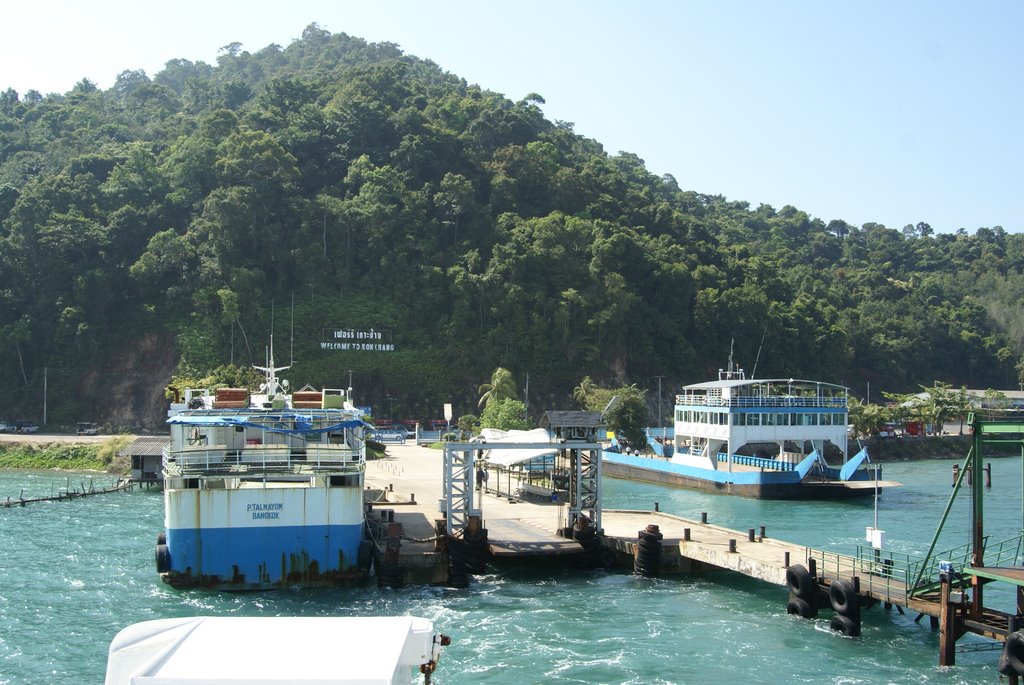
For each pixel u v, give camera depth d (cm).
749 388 8669
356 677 1645
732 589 4456
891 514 6944
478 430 11325
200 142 15225
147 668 1681
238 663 1698
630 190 19188
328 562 4341
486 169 17062
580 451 5109
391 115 17212
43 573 4659
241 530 4266
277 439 4925
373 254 14525
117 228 13750
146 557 5056
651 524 5119
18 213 13212
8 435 11394
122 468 9281
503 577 4681
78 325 12912
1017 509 7281
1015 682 3005
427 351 13950
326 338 13650
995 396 14462
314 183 15725
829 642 3638
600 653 3497
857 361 17925
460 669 3312
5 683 3159
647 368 15188
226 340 13050
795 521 6581
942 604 3353
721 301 16050
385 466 8762
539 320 14325
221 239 13675
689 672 3300
